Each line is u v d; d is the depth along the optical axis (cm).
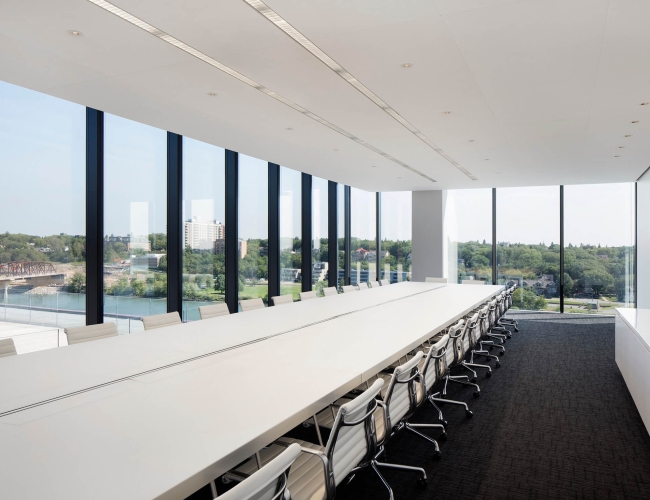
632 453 328
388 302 592
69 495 128
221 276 773
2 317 476
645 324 423
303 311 505
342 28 289
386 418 242
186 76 367
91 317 563
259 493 144
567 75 366
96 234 565
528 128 527
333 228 1048
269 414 191
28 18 273
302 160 724
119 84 385
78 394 217
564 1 256
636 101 428
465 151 655
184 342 336
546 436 358
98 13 268
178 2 257
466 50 321
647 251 851
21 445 161
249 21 279
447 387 491
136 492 130
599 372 552
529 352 661
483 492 275
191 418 186
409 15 272
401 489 279
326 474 180
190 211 710
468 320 445
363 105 443
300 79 375
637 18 275
